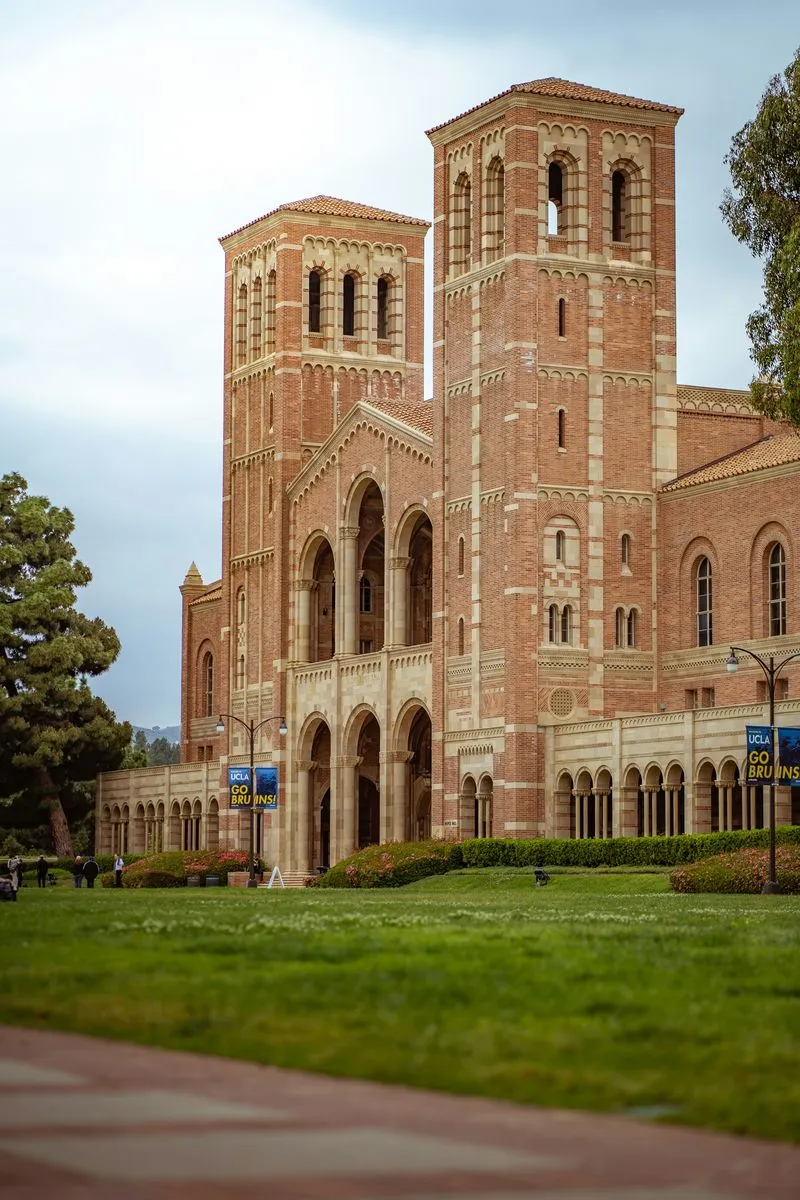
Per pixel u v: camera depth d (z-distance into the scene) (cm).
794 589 9462
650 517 10431
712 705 10044
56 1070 2062
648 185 10619
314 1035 2253
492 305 10475
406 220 13212
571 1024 2330
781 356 8494
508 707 10069
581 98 10438
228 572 13425
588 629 10212
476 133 10688
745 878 7400
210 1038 2256
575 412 10319
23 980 2850
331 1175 1556
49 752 14425
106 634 15050
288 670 12556
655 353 10544
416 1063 2052
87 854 15862
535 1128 1750
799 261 8412
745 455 10250
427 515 11225
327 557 12644
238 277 13550
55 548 15125
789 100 8762
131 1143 1673
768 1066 2044
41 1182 1512
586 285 10412
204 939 3572
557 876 8862
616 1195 1484
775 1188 1524
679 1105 1856
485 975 2838
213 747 14800
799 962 3134
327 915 4778
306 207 12950
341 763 11856
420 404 11931
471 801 10475
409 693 11112
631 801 9550
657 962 3086
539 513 10181
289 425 12781
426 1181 1536
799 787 8975
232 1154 1633
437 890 8812
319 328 13038
